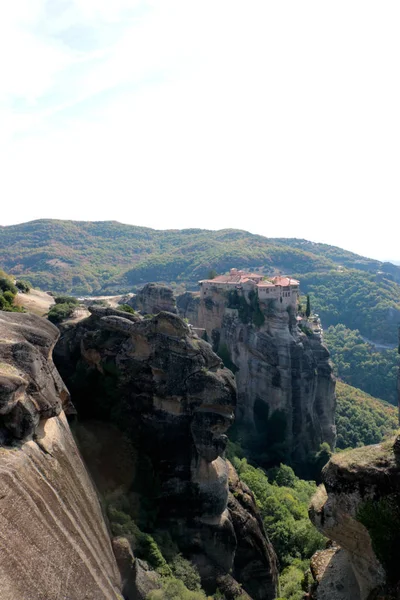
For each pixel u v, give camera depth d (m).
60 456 25.78
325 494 24.89
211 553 38.47
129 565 28.77
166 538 36.00
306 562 46.41
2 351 25.30
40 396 25.03
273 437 87.12
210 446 39.62
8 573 17.12
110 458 38.59
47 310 78.75
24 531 19.17
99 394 44.41
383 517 20.28
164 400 40.88
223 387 40.94
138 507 36.69
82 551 23.17
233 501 44.44
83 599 21.22
